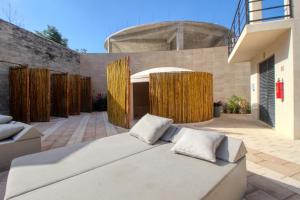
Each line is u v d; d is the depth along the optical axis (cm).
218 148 307
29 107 930
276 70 706
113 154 323
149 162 288
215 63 1324
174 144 369
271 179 350
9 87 959
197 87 862
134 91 1152
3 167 396
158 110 841
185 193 209
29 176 250
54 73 1163
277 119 716
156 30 1711
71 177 248
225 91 1305
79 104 1244
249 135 659
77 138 651
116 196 206
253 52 896
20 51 1022
